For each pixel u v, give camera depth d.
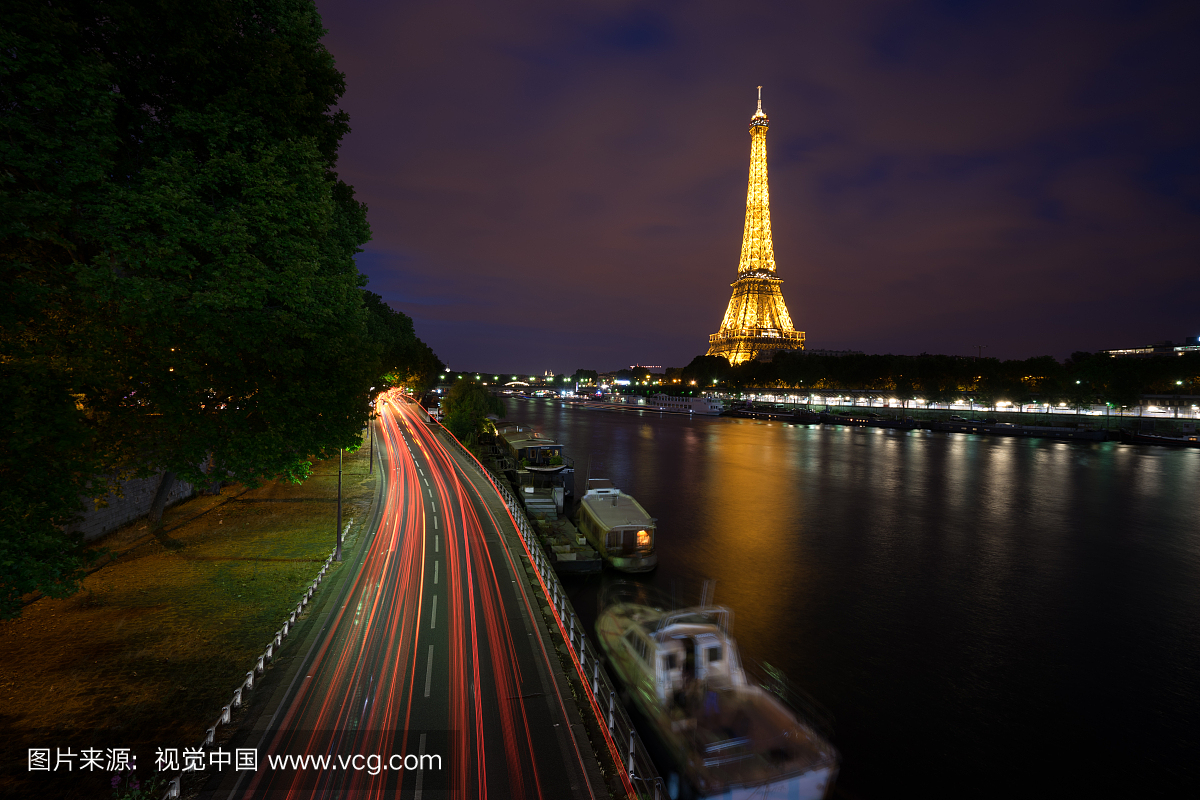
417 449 81.31
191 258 20.78
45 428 15.80
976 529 50.66
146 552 32.38
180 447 22.00
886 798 18.95
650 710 19.56
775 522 52.91
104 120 18.31
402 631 23.45
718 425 159.38
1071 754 21.36
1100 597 35.66
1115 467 83.50
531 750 16.17
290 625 23.55
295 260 23.48
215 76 23.09
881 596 35.59
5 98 17.56
